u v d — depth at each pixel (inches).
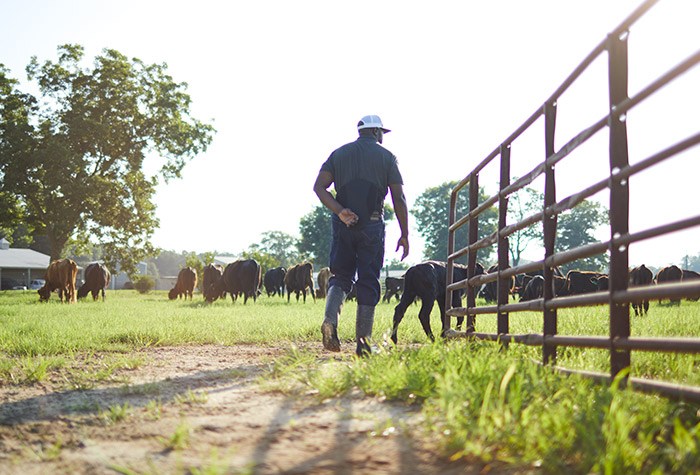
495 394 118.2
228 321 469.1
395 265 4259.4
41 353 281.9
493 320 445.4
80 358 256.5
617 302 128.5
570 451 90.6
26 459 104.0
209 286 1272.1
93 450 108.0
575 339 147.3
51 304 965.2
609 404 106.4
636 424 102.8
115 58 1886.1
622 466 82.7
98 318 523.5
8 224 1883.6
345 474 89.6
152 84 1947.6
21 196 1791.3
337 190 222.4
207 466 93.6
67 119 1809.8
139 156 1883.6
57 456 105.3
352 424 117.0
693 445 84.7
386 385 141.1
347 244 218.1
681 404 112.4
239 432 115.6
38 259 3560.5
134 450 106.7
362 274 217.5
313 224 3961.6
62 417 135.6
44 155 1691.7
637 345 119.8
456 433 98.4
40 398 161.5
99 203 1791.3
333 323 209.0
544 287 173.6
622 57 133.9
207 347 307.0
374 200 218.1
